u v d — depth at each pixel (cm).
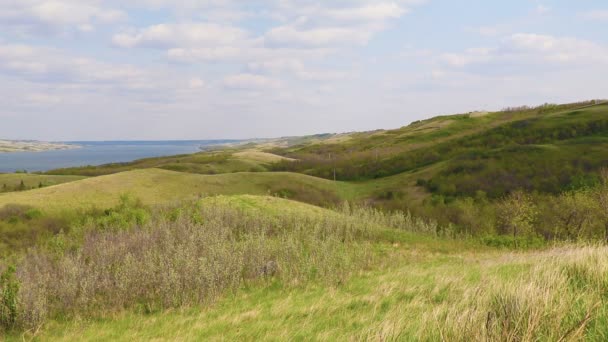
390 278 1307
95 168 17350
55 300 1347
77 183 6444
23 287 1277
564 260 833
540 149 9450
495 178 8331
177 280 1348
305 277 1490
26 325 1122
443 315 555
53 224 4662
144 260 1694
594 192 4075
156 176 7300
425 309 688
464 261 1939
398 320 559
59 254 2009
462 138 14300
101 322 1163
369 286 1202
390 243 2914
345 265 1583
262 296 1307
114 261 1741
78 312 1253
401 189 8838
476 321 441
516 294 512
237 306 1176
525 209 4359
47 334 1083
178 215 2972
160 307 1285
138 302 1361
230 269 1565
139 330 1009
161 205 4406
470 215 5303
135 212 3041
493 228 4797
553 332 412
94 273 1542
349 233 2967
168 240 2047
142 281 1458
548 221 4338
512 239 3331
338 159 16650
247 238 2305
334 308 888
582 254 795
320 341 623
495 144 12444
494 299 565
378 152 17700
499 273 999
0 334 1088
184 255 1706
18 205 5272
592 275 662
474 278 1001
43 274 1564
